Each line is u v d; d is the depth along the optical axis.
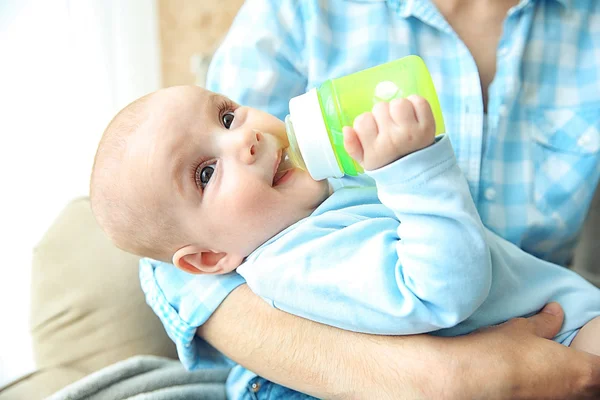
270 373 0.83
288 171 0.86
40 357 1.05
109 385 0.92
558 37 1.01
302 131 0.72
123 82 1.58
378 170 0.65
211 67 1.11
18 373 1.29
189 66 1.82
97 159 0.88
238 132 0.83
